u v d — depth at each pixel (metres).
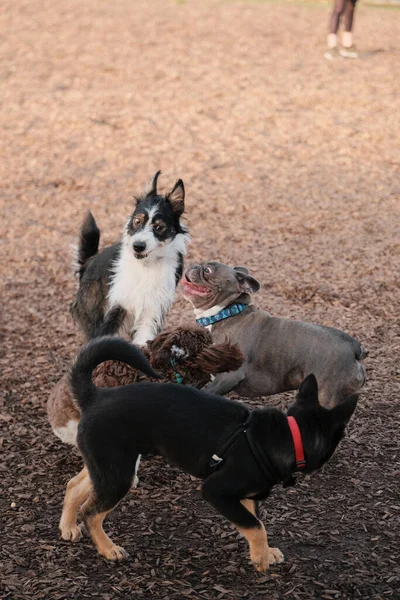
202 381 6.35
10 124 18.55
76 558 5.63
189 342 6.08
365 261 11.92
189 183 15.45
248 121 18.69
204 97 20.34
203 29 27.88
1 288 11.20
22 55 24.39
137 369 5.65
